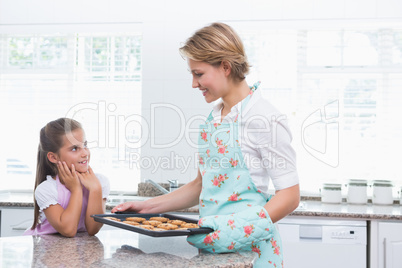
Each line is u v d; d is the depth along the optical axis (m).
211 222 1.27
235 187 1.43
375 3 3.42
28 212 3.11
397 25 3.46
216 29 1.38
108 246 1.40
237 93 1.46
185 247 1.39
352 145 3.49
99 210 1.60
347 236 2.85
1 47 3.81
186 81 3.56
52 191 1.58
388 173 3.47
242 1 3.53
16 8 3.72
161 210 1.62
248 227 1.25
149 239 1.52
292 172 1.36
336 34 3.55
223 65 1.38
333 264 2.85
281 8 3.50
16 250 1.33
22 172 3.76
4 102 3.78
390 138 3.48
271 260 1.44
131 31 3.68
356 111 3.50
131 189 3.65
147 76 3.59
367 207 3.14
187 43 1.38
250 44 3.58
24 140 3.76
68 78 3.73
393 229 2.82
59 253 1.29
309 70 3.54
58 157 1.61
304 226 2.88
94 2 3.66
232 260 1.21
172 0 3.58
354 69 3.51
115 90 3.69
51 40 3.79
